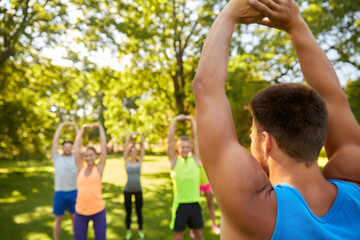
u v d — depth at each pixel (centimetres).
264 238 49
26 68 861
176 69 1420
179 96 1411
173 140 400
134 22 842
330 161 69
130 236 474
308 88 61
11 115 1245
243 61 912
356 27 722
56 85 893
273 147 59
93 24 682
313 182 57
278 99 59
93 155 367
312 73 71
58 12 675
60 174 442
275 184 59
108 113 1917
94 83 931
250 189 50
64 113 2230
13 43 658
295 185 56
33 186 1023
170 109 1753
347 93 713
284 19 67
